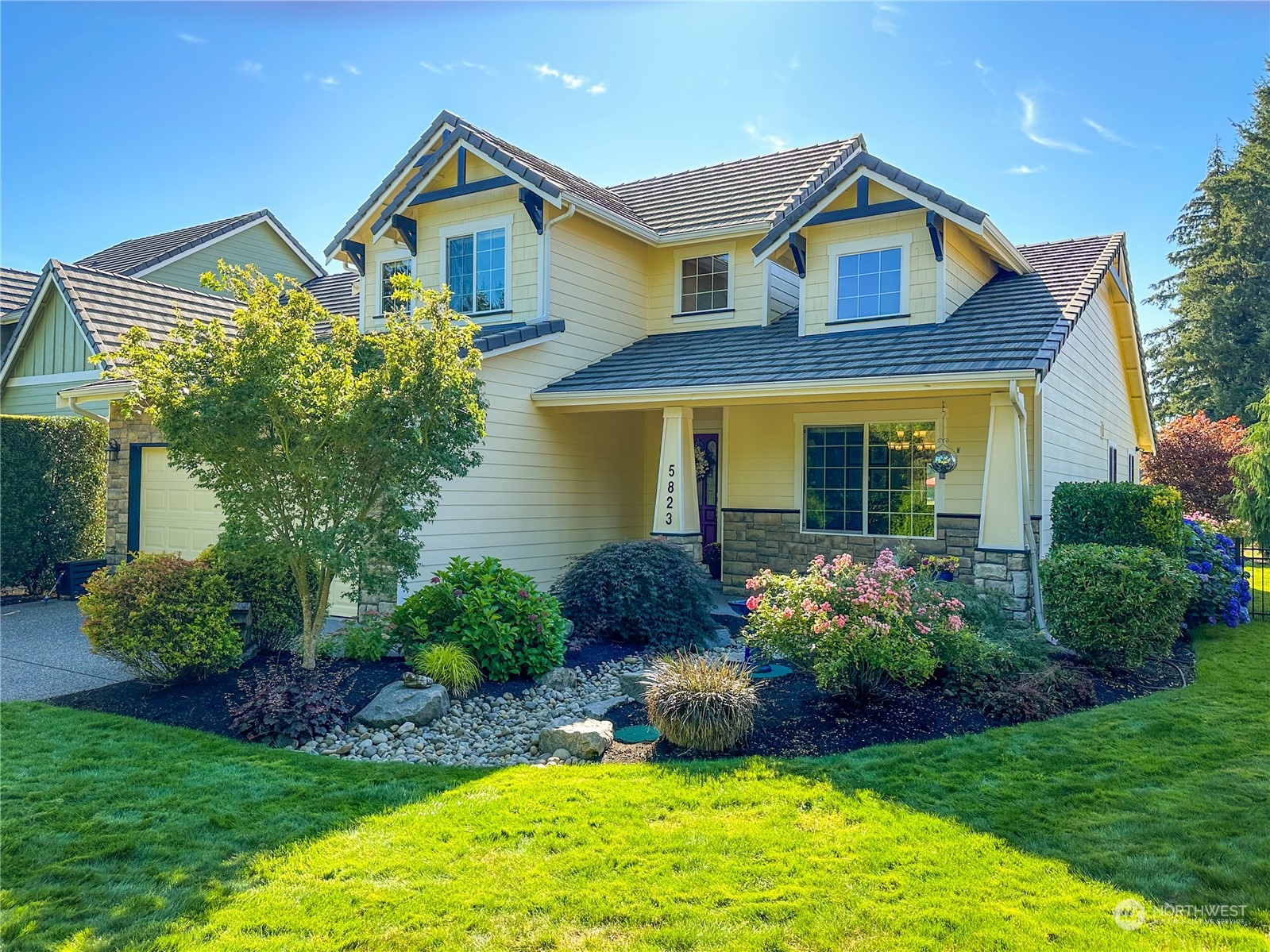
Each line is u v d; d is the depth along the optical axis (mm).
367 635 7922
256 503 6934
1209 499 21844
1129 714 6652
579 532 13375
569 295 13094
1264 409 14203
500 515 11680
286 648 8281
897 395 10156
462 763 5965
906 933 3502
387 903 3740
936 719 6473
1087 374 13562
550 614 8211
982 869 4055
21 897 3807
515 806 4840
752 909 3680
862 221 11977
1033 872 4035
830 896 3791
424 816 4691
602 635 9531
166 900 3781
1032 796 4977
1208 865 4094
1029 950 3373
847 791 5055
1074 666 8086
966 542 11188
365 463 7082
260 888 3879
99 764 5578
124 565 7527
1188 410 33250
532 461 12320
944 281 11352
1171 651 9094
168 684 7410
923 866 4086
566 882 3922
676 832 4477
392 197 14219
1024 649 7977
